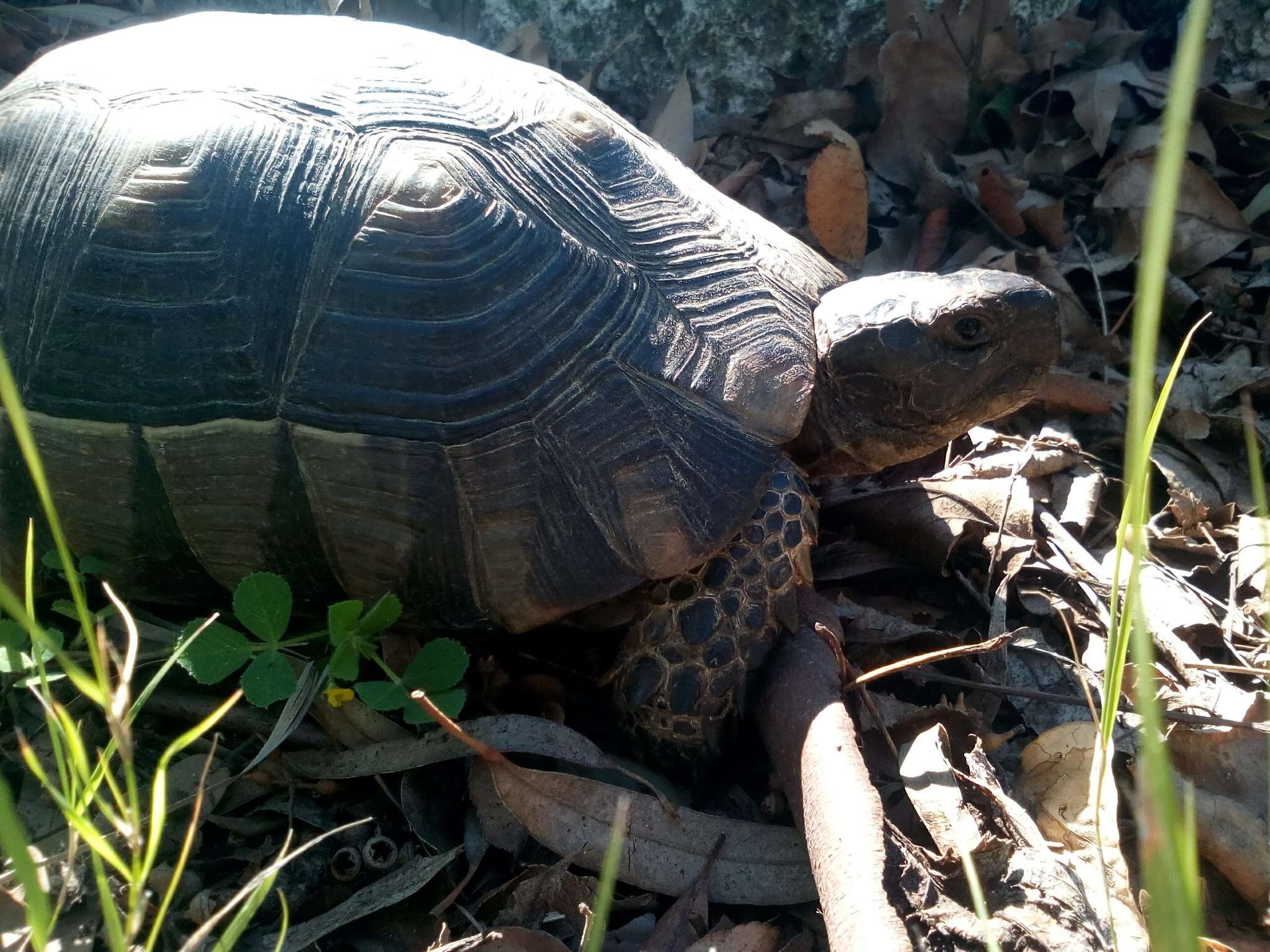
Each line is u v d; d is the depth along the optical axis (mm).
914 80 318
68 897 154
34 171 180
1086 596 219
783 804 177
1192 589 219
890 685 199
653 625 181
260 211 169
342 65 185
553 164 186
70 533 179
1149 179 301
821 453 221
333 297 167
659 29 334
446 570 171
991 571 214
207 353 168
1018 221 300
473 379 167
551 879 159
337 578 175
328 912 158
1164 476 249
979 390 207
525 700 193
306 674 174
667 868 164
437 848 167
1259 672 187
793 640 182
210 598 186
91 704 183
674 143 324
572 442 169
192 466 170
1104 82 319
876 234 314
